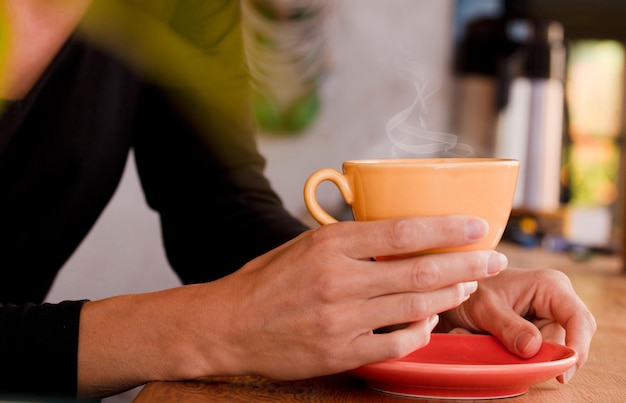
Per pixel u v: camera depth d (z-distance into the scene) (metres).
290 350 0.96
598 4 3.23
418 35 3.32
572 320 1.14
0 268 1.46
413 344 0.95
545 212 2.47
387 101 3.34
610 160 3.62
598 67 3.61
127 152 1.50
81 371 1.01
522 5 3.06
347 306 0.93
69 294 2.88
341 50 3.28
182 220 1.50
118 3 1.41
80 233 1.49
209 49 1.49
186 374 1.00
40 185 1.43
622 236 1.91
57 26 1.38
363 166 0.94
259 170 1.53
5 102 1.36
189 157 1.50
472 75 3.18
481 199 0.93
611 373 1.15
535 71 2.80
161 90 1.49
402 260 0.92
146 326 1.01
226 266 1.42
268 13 3.19
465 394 0.99
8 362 1.00
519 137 2.79
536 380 0.98
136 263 2.94
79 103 1.42
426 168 0.91
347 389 1.03
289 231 1.41
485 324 1.17
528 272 1.20
